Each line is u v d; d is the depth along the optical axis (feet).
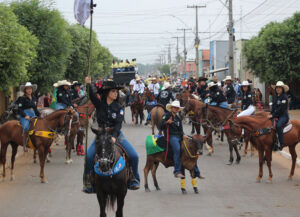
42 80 92.58
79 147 59.36
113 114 27.96
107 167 26.07
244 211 32.71
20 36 64.18
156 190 39.40
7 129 43.93
